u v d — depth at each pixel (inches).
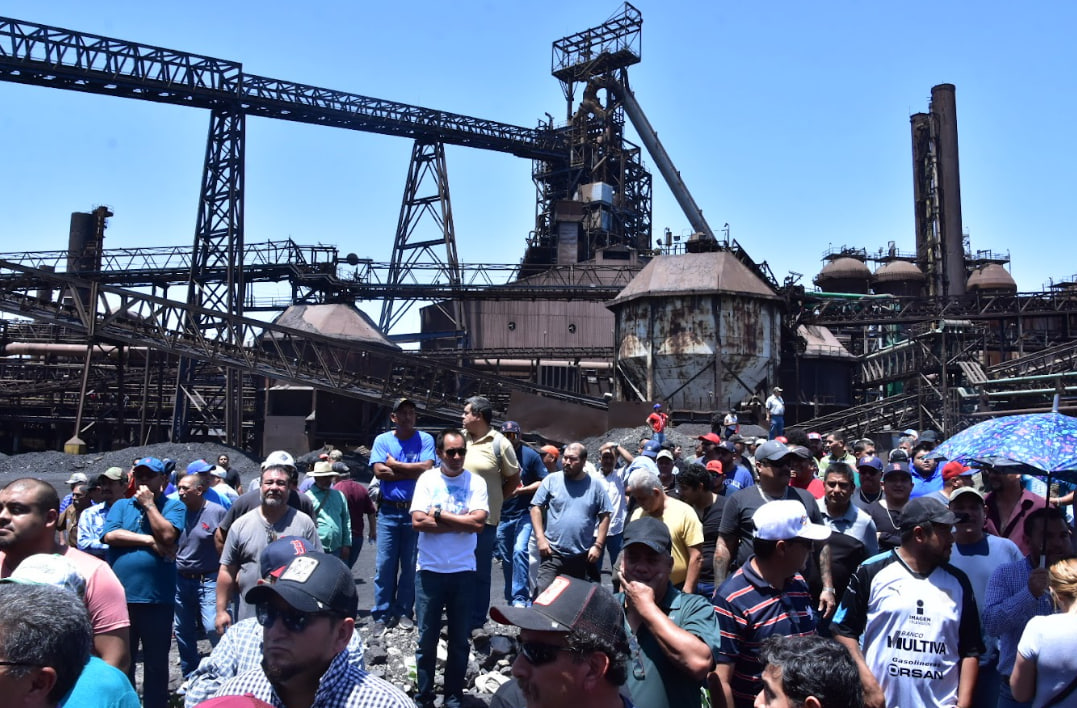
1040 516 269.4
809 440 635.5
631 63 2556.6
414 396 1581.0
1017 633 235.6
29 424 2252.7
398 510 403.2
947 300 1883.6
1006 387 1550.2
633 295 1659.7
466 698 322.0
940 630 220.7
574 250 2475.4
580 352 2164.1
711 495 342.3
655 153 2507.4
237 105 1818.4
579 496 374.3
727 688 210.7
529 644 140.4
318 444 1875.0
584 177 2628.0
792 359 1961.1
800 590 221.5
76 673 130.2
